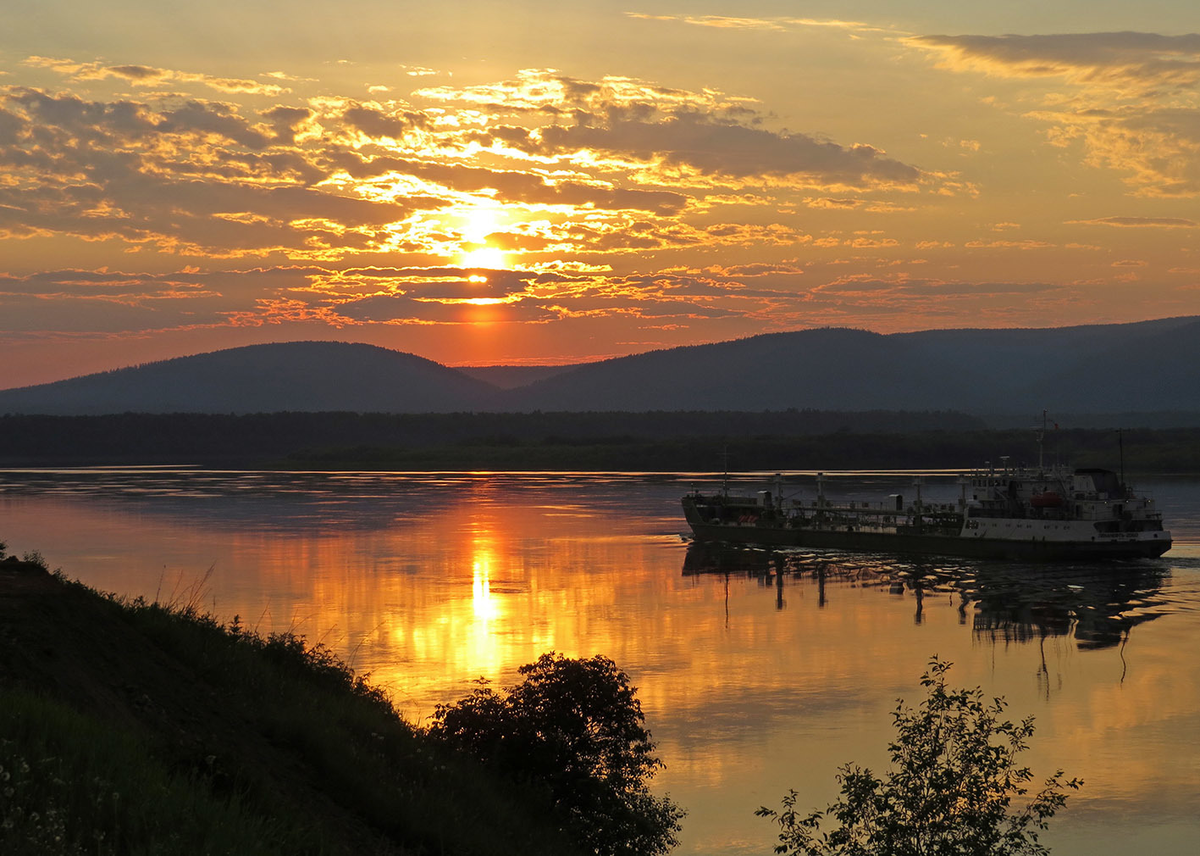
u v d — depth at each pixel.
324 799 23.44
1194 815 41.25
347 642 68.50
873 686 59.50
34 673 21.45
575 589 93.31
